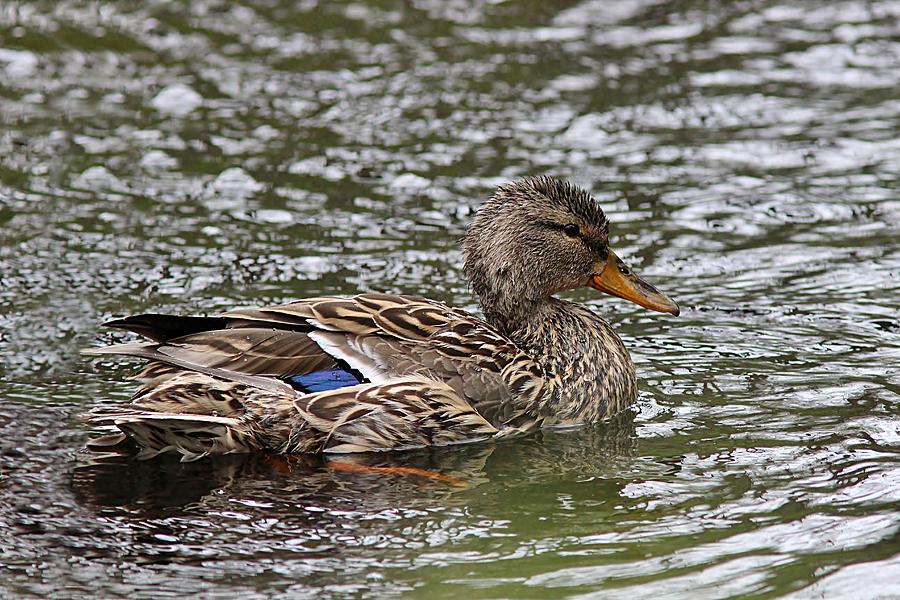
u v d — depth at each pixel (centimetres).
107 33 2241
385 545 953
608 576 902
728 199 1730
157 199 1720
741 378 1268
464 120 1978
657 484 1050
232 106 2016
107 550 941
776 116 1991
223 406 1099
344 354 1125
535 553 938
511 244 1260
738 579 891
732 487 1035
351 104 2031
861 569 896
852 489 1018
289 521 992
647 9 2423
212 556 934
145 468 1082
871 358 1295
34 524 977
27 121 1944
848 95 2059
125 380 1255
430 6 2406
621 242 1616
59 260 1537
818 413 1174
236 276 1505
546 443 1161
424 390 1128
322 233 1630
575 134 1930
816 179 1786
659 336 1380
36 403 1201
